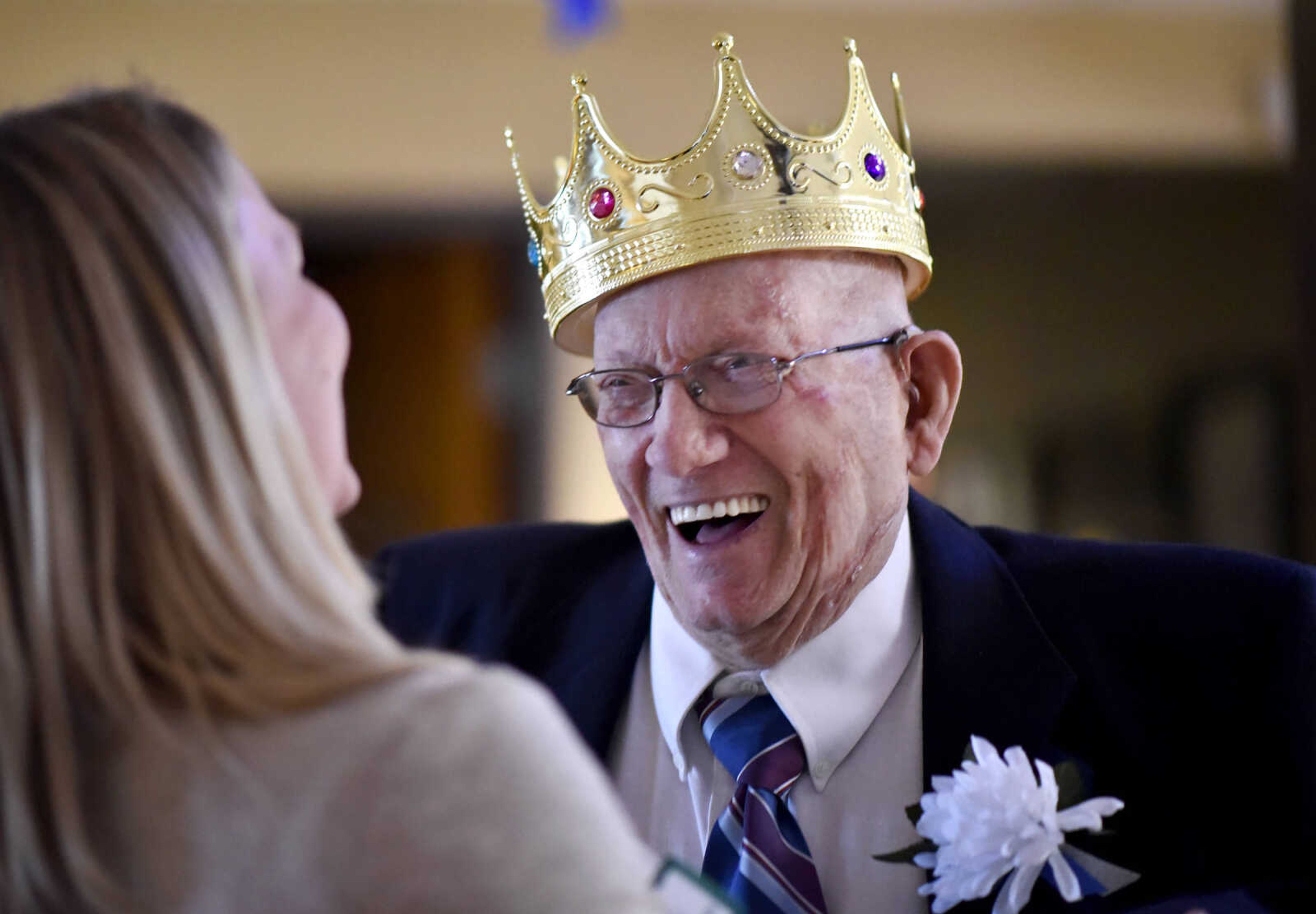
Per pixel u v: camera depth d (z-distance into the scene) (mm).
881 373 1789
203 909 957
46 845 1002
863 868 1766
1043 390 7367
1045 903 1674
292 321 1266
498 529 2340
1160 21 6844
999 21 6758
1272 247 7227
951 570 1902
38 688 1000
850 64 1807
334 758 978
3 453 1019
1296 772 1723
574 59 6508
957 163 6867
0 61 6230
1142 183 7242
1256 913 1581
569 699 1978
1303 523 2742
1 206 1048
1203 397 7266
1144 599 1868
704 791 1847
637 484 1789
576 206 1802
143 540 1021
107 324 1021
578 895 961
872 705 1826
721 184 1701
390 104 6496
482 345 7816
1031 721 1782
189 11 6375
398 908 943
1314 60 2617
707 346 1700
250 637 1030
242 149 6410
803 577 1752
